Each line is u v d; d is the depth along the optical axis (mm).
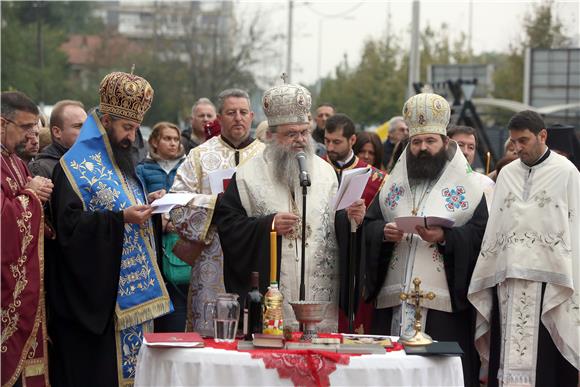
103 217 6805
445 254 7215
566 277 7156
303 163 6395
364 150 9953
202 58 42688
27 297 6547
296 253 6836
